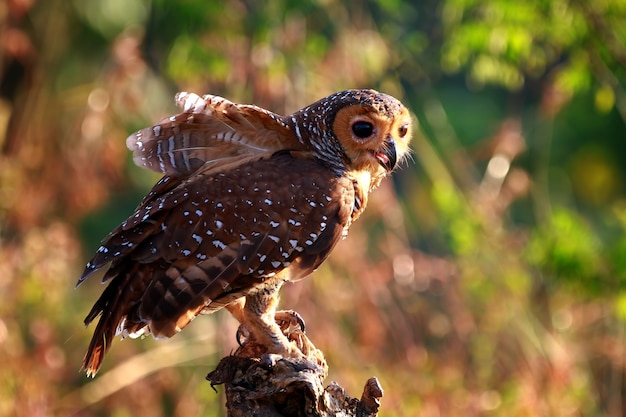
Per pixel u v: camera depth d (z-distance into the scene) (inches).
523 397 550.9
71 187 603.8
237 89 566.3
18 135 609.6
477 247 573.3
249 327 311.6
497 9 557.0
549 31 557.0
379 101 324.8
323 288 553.6
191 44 562.3
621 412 578.6
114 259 299.1
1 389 543.2
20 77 641.6
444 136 611.5
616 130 842.2
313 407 279.0
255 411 282.4
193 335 585.6
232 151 315.6
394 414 541.6
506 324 573.0
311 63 571.2
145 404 579.8
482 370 568.1
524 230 584.1
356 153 325.4
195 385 577.9
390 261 562.6
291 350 309.1
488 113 769.6
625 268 540.4
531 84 643.5
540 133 649.6
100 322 301.6
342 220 314.3
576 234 553.3
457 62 587.8
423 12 647.8
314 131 323.6
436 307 579.5
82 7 655.1
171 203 301.4
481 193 583.5
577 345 580.1
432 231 631.2
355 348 555.8
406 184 637.9
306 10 565.6
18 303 557.9
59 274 563.5
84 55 674.8
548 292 581.3
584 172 852.6
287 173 311.3
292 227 306.0
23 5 583.5
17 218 586.2
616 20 547.5
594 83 580.1
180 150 311.0
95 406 580.1
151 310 297.0
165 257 298.8
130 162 657.0
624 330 581.3
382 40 583.5
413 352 555.8
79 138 604.4
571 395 555.5
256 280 303.9
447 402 551.2
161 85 621.9
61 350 566.6
